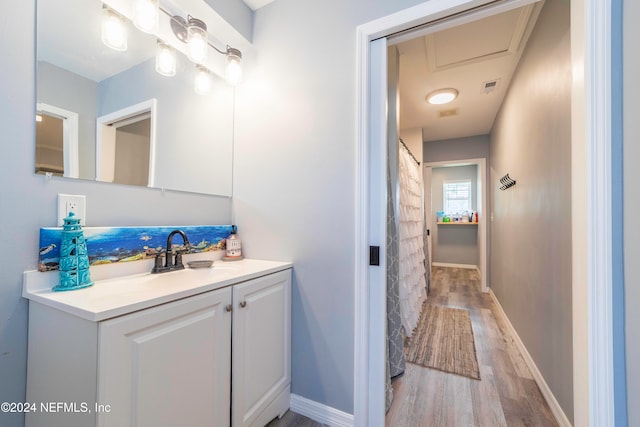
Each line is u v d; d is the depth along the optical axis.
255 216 1.61
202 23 1.38
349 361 1.31
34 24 0.95
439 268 5.71
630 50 0.78
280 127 1.53
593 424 0.85
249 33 1.63
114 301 0.78
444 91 2.68
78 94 1.06
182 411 0.89
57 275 0.97
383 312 1.25
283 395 1.39
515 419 1.40
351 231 1.31
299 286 1.45
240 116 1.69
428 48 2.02
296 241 1.46
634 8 0.76
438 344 2.25
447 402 1.53
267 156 1.58
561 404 1.35
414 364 1.94
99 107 1.13
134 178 1.24
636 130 0.75
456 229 5.90
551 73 1.46
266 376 1.27
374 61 1.30
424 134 4.07
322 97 1.41
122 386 0.74
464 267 5.77
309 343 1.41
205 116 1.57
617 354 0.81
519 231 2.16
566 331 1.29
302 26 1.48
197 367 0.95
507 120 2.62
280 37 1.55
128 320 0.75
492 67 2.27
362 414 1.26
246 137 1.66
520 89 2.12
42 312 0.85
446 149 4.33
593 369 0.85
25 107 0.92
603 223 0.84
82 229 1.01
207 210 1.57
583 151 0.90
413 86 2.60
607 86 0.84
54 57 1.00
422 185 3.65
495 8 1.10
